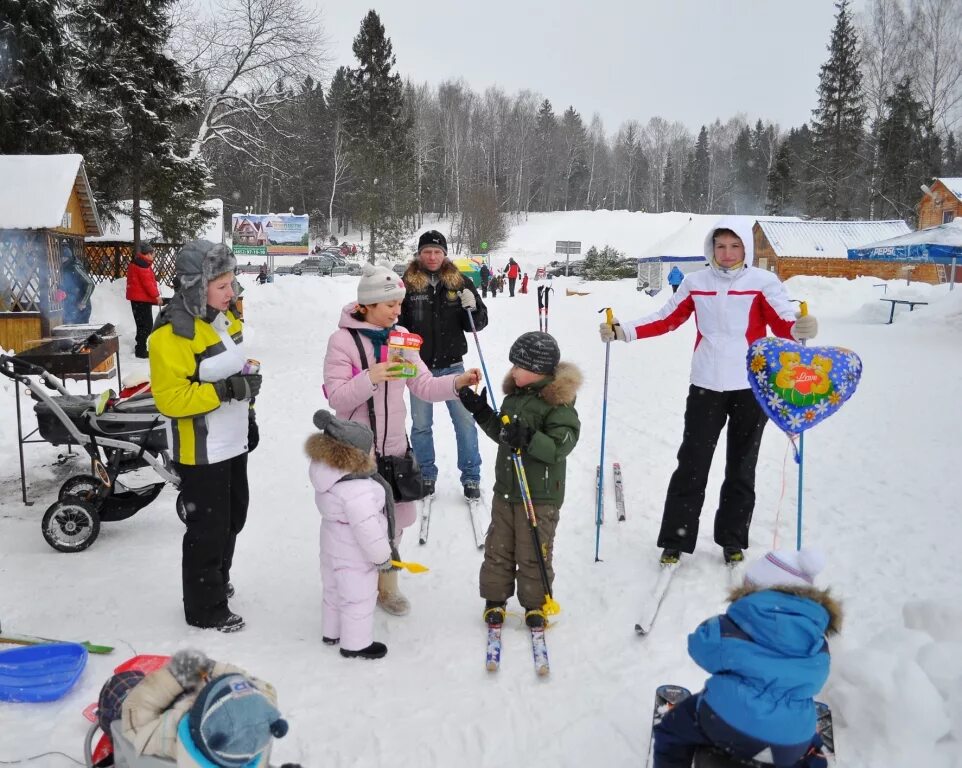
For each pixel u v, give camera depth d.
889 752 2.68
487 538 3.98
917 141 46.31
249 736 2.16
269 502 5.93
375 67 60.75
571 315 23.72
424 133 84.00
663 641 3.75
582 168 100.38
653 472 6.68
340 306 22.98
